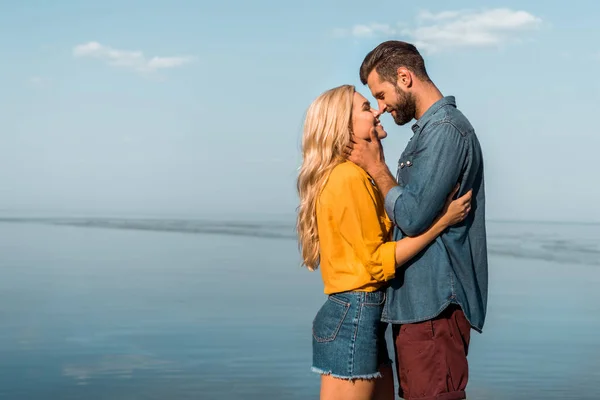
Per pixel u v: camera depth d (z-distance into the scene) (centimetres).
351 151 353
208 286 1478
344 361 351
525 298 1357
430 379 344
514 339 939
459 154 334
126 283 1535
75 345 891
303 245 372
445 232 344
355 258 350
